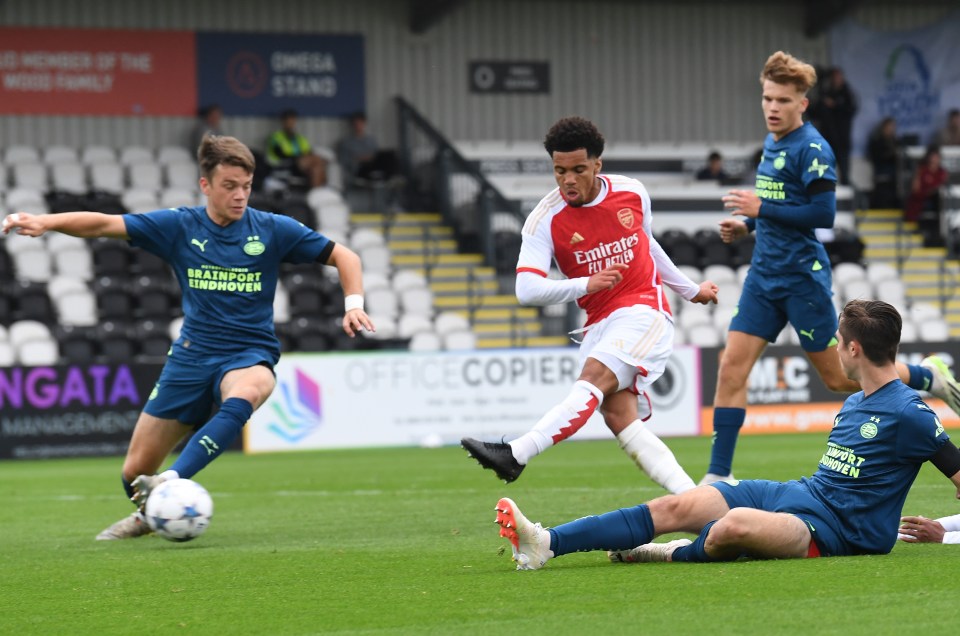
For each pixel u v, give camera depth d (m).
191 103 51.88
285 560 14.08
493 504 20.58
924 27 59.47
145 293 43.62
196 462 15.53
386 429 38.94
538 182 55.06
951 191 55.59
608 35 57.09
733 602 10.17
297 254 16.34
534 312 48.25
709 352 41.03
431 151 53.59
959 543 13.20
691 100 58.06
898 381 12.25
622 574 11.80
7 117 49.56
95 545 16.36
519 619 9.91
